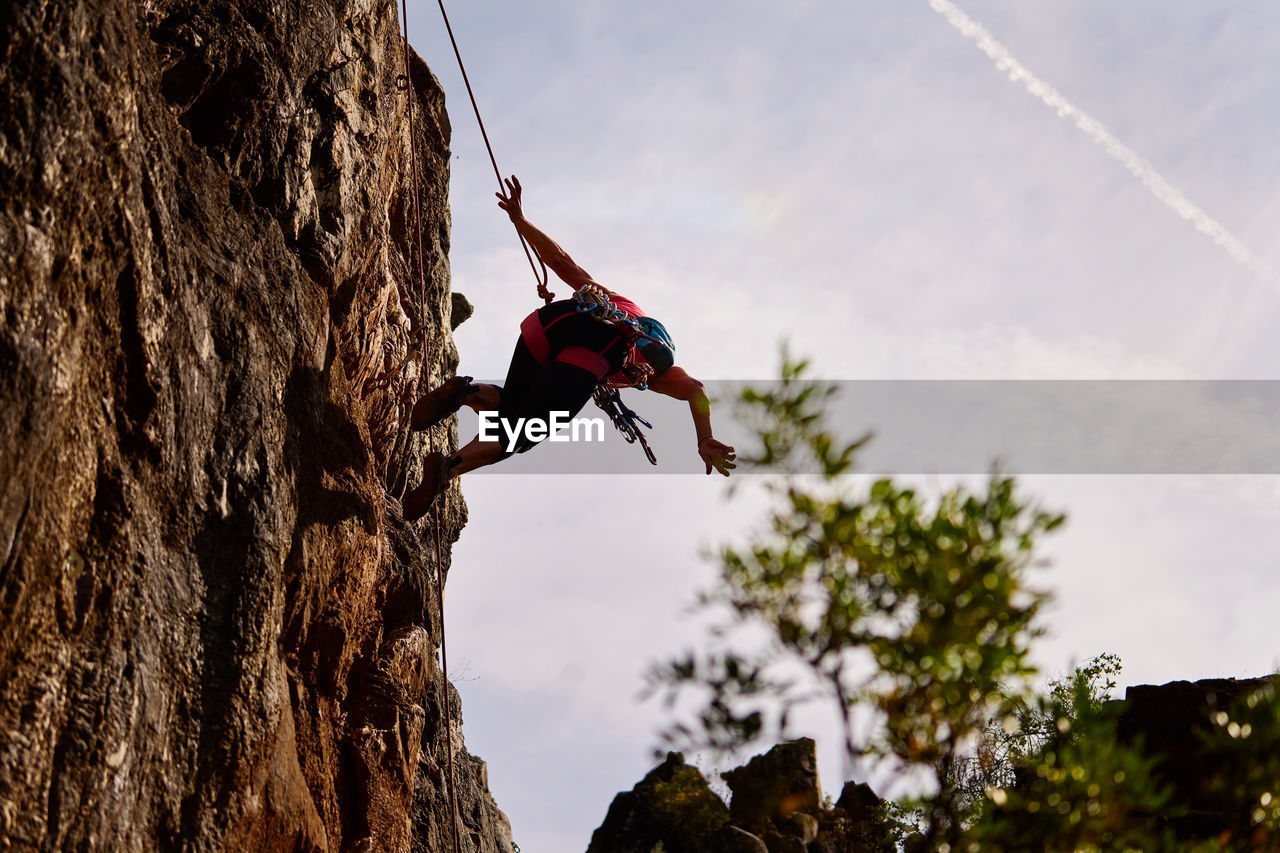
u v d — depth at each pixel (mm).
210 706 4500
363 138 7316
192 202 5109
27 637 3633
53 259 3771
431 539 10492
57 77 3822
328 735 6055
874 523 3320
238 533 4883
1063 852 3223
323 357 6168
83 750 3762
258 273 5508
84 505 3994
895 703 3234
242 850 4570
